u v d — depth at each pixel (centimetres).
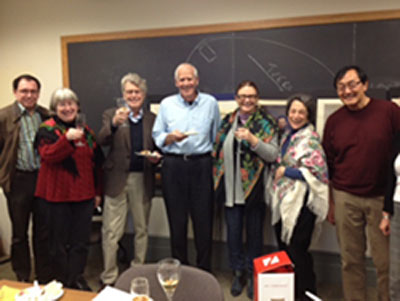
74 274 229
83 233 227
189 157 220
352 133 190
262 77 266
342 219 198
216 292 114
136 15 286
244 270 266
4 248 312
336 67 250
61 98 206
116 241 243
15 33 317
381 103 189
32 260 302
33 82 232
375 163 185
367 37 241
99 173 241
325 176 194
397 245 164
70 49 304
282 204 196
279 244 215
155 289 122
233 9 266
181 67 215
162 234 287
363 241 200
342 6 244
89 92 304
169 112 225
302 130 201
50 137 207
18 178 237
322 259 257
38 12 309
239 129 202
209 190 225
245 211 226
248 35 264
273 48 261
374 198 188
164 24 281
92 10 296
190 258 286
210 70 275
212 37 271
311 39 252
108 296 109
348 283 204
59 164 214
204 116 222
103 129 228
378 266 195
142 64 289
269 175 219
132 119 238
